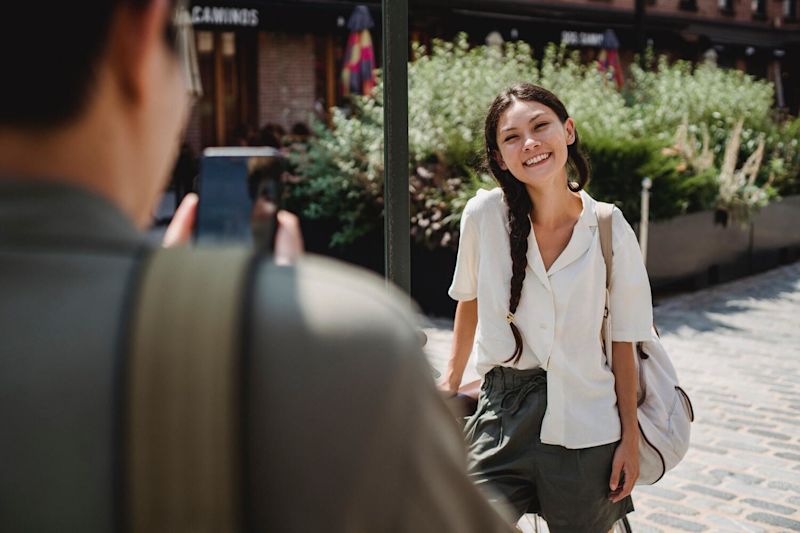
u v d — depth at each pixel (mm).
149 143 688
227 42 16984
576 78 10922
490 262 2533
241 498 605
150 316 615
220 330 615
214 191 1171
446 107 9242
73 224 629
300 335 625
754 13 28828
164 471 600
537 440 2465
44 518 590
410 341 658
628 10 22891
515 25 18812
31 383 596
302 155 9484
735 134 10125
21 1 596
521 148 2430
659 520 4168
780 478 4652
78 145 631
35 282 614
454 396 2746
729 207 9875
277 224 1202
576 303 2432
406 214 2588
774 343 7402
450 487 679
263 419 608
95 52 625
